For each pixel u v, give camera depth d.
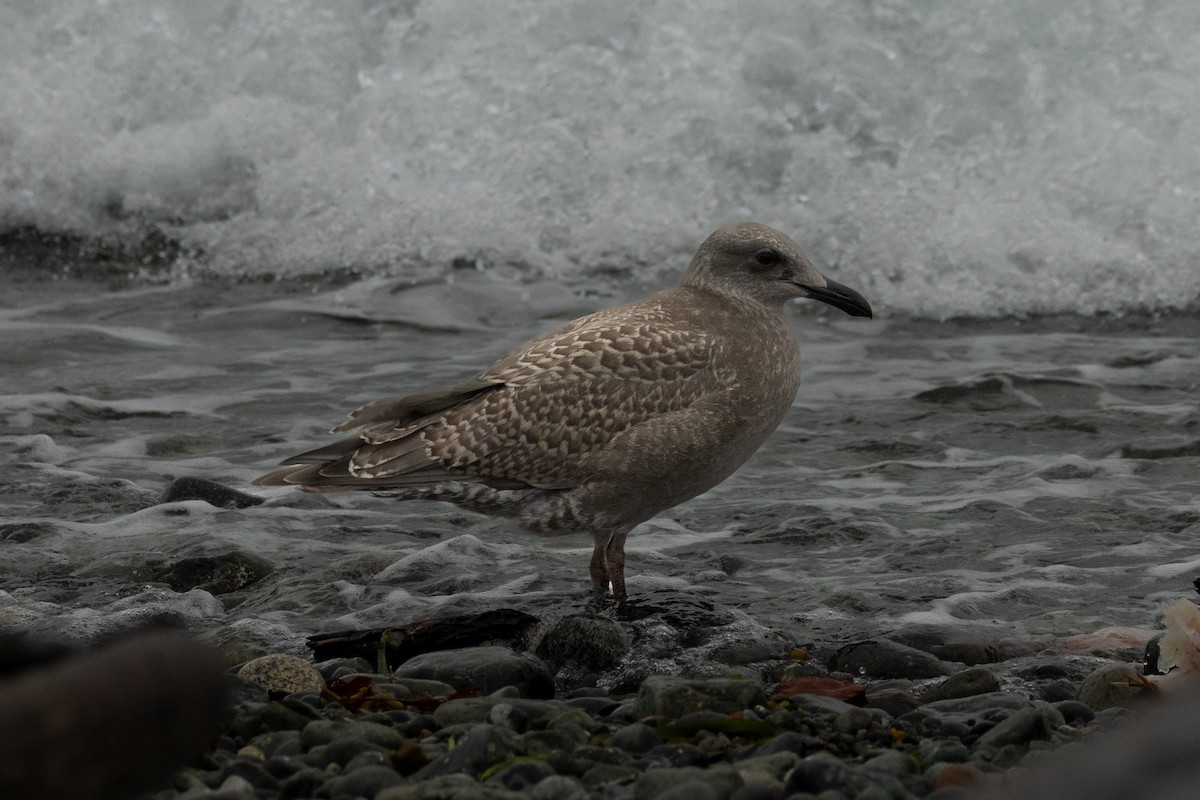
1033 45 22.73
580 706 7.43
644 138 22.31
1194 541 10.66
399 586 9.95
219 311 18.83
